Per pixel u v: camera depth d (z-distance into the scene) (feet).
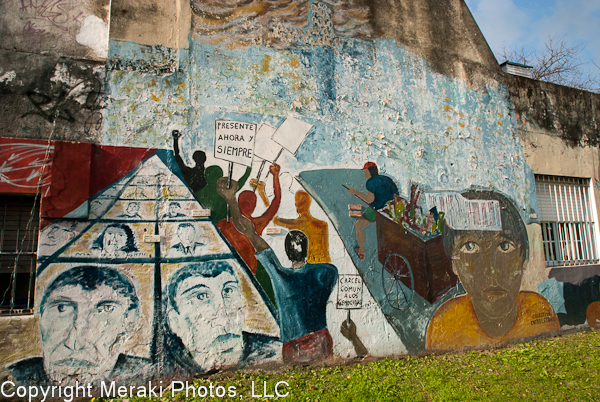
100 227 14.76
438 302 20.06
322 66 19.20
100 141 15.17
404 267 19.51
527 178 23.97
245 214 16.78
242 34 17.84
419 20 22.04
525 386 15.58
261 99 17.75
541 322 22.82
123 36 16.06
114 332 14.46
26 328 13.60
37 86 14.71
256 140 17.38
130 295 14.82
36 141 14.19
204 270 15.84
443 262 20.53
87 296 14.33
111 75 15.67
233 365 15.74
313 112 18.67
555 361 18.43
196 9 17.20
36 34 15.40
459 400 14.11
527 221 23.40
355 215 18.79
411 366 17.72
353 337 17.87
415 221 20.16
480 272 21.43
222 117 16.96
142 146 15.66
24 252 14.25
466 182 21.94
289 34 18.72
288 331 16.72
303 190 17.92
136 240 15.14
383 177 19.75
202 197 16.19
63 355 13.84
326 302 17.60
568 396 14.70
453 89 22.43
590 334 23.62
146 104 15.94
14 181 13.78
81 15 16.26
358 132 19.53
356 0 20.48
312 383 15.35
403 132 20.62
